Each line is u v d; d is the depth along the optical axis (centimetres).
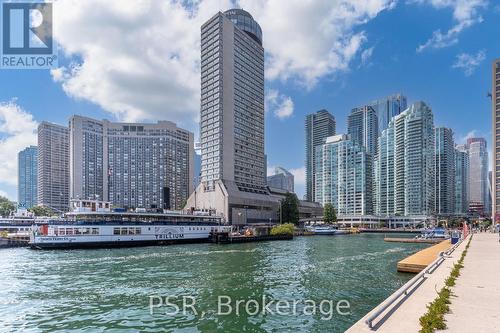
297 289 2633
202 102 16825
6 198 14138
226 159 15800
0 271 3675
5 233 7944
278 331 1678
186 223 8412
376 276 3180
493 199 14900
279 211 16488
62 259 4756
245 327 1745
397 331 1040
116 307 2159
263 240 9106
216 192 14562
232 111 16575
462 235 6650
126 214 7362
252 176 17650
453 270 2119
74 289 2695
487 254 3244
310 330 1691
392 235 13250
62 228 6372
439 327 1076
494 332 1051
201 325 1788
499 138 14912
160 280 3062
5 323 1869
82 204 7331
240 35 17838
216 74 16288
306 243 8194
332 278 3100
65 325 1827
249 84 18175
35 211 14000
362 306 2125
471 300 1425
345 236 12488
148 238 7388
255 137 18275
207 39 16962
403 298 1445
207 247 6938
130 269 3766
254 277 3194
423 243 8144
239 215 14438
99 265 4112
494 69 15388
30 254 5497
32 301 2327
